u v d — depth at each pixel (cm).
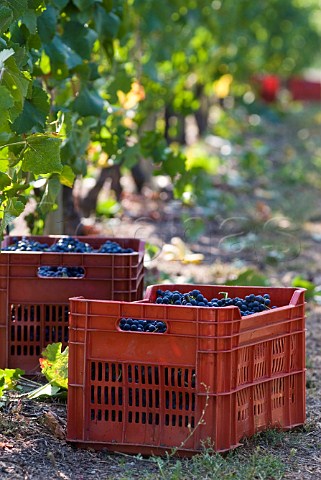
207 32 2538
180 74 2197
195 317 714
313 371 1067
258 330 758
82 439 740
